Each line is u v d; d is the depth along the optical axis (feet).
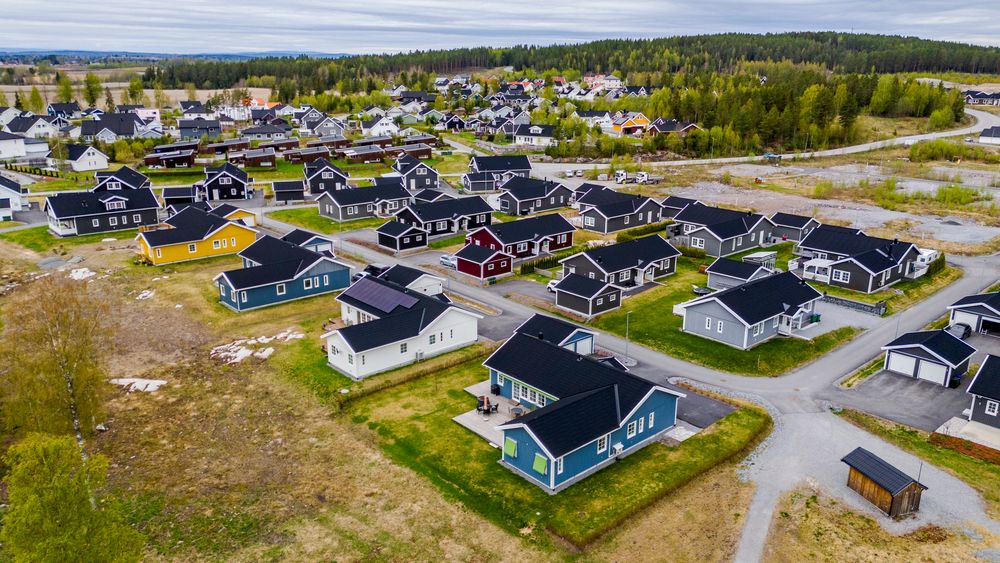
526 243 244.01
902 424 126.31
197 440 122.42
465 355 156.87
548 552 91.86
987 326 173.17
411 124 612.70
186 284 209.77
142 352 161.58
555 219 256.32
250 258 209.97
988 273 224.33
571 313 186.80
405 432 123.54
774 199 342.64
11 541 71.77
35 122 518.37
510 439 110.52
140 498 105.19
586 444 107.14
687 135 495.00
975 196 333.83
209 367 152.97
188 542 95.04
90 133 490.90
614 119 591.37
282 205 332.39
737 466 112.98
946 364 141.18
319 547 93.66
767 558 90.63
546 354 132.36
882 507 100.32
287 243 214.90
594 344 163.53
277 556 91.97
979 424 125.08
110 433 124.67
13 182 314.14
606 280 205.16
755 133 502.79
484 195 366.02
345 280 208.95
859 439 121.49
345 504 103.19
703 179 399.65
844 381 145.89
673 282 216.95
